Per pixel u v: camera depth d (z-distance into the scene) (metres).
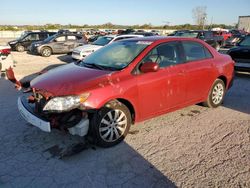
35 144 3.92
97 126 3.64
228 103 6.02
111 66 4.14
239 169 3.29
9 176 3.14
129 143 3.97
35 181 3.05
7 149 3.77
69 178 3.11
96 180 3.07
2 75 9.03
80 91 3.46
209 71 5.15
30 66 12.15
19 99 4.15
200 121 4.87
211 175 3.17
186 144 3.95
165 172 3.23
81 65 4.52
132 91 3.88
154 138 4.14
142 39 4.72
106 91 3.62
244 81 8.73
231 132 4.40
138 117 4.12
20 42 19.66
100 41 13.71
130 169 3.29
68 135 4.18
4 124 4.64
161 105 4.38
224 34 24.98
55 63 13.40
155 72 4.18
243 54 9.25
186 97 4.80
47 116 3.51
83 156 3.59
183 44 4.80
